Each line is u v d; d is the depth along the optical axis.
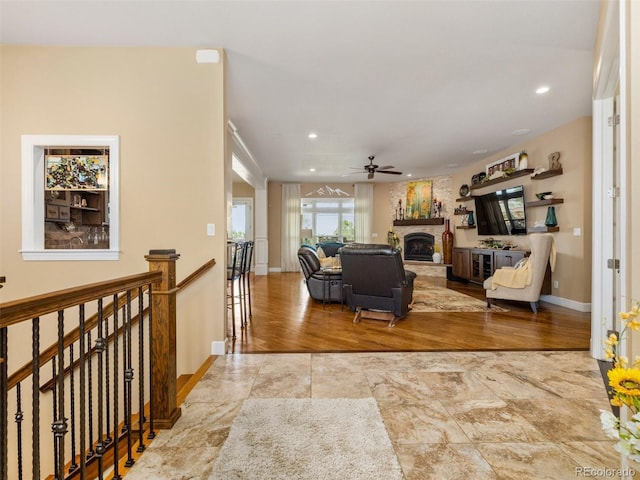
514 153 5.67
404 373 2.45
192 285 2.86
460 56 2.92
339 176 8.51
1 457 0.92
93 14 2.39
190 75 2.86
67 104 2.83
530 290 4.29
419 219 8.52
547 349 2.94
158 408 1.77
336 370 2.51
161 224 2.87
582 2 2.26
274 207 9.37
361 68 3.13
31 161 2.82
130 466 1.48
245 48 2.82
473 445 1.62
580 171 4.43
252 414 1.88
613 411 1.90
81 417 1.27
